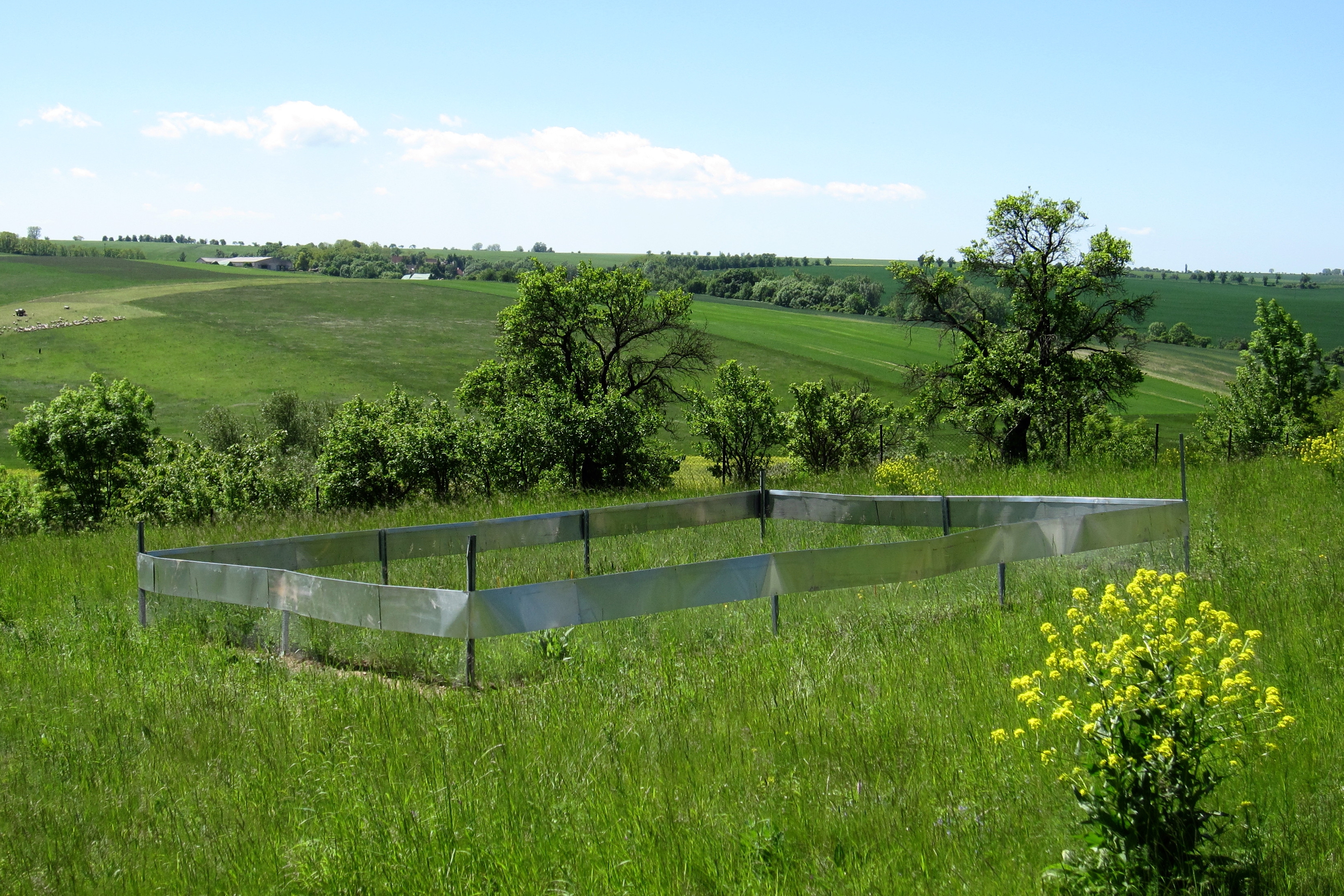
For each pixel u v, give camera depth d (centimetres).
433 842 475
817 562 919
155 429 4009
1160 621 493
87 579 1382
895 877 414
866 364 9062
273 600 951
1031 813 469
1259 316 4881
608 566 1282
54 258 15962
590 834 480
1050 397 3272
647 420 3688
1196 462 2223
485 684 812
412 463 2983
